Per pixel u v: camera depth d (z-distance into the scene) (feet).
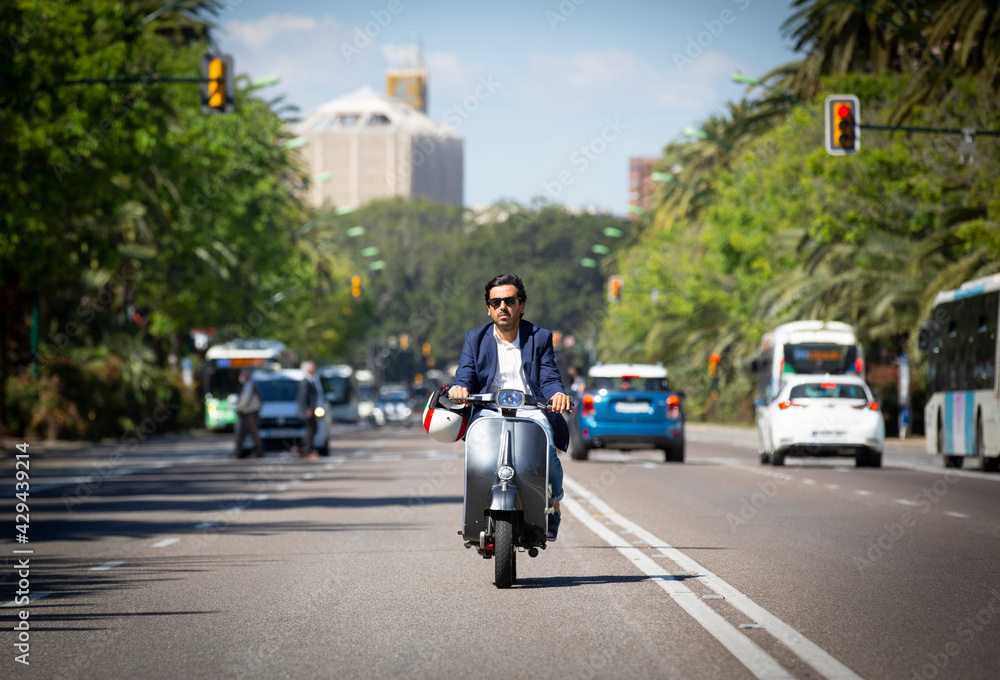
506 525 66.64
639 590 67.31
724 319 446.19
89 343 328.08
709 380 503.20
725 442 311.27
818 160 280.72
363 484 156.25
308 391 225.15
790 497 132.16
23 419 292.81
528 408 68.59
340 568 78.13
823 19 342.23
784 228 329.52
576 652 51.37
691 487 146.61
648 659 49.85
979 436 181.06
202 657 51.88
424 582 71.36
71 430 297.74
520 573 74.59
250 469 192.24
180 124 295.89
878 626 56.44
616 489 143.13
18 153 205.98
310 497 136.15
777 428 189.67
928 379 207.72
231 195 353.51
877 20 319.47
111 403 318.65
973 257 237.86
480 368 67.92
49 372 300.61
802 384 191.62
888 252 282.56
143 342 380.99
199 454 245.45
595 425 199.93
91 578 75.15
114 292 372.79
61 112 204.13
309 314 597.93
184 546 91.56
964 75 261.44
